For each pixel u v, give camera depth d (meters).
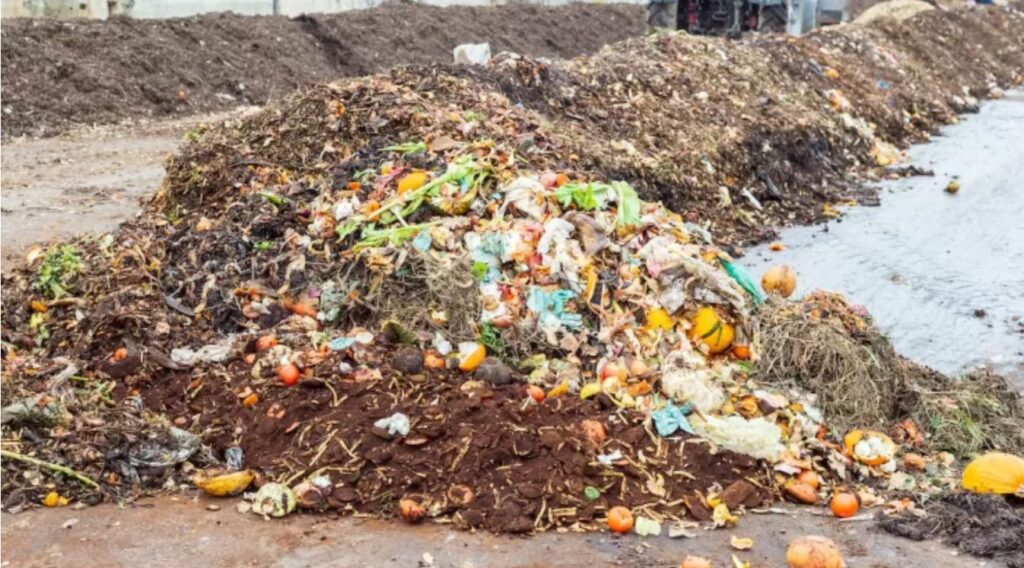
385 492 5.83
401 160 9.12
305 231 8.44
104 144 17.19
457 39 28.83
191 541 5.44
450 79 12.05
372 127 10.04
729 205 13.16
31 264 8.45
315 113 10.43
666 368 6.73
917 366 7.99
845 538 5.62
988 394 7.54
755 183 14.11
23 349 7.39
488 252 7.47
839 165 16.11
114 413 6.44
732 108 15.57
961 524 5.72
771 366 7.09
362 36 26.36
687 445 6.17
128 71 20.48
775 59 18.64
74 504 5.82
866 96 19.41
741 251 11.80
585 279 7.30
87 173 14.99
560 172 9.45
